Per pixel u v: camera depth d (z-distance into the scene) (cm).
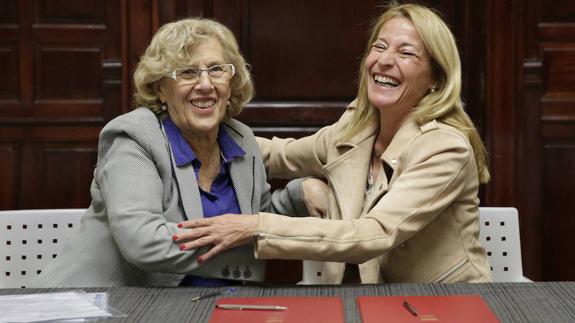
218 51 226
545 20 393
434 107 234
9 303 184
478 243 237
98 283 219
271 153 273
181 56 221
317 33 399
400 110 240
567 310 177
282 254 207
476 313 174
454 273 229
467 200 233
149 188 213
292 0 397
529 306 180
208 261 207
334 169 249
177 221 219
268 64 400
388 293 192
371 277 233
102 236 222
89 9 393
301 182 253
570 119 396
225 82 225
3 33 393
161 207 215
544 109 396
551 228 401
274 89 401
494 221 267
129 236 207
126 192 211
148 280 222
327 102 402
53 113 396
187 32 224
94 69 395
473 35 396
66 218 259
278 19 397
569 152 398
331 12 398
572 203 400
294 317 172
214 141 230
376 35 246
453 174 223
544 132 397
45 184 399
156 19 388
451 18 399
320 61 400
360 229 213
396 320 170
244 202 233
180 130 228
